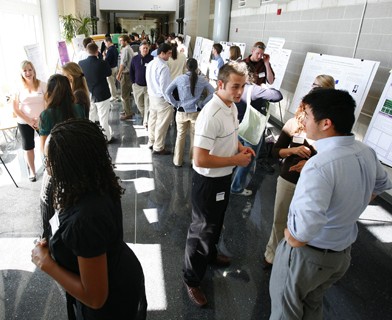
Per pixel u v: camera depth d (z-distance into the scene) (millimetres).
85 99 2641
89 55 4090
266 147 4055
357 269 2311
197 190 1711
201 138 1557
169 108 4047
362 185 1178
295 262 1297
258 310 1911
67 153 873
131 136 4922
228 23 8773
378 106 2852
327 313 1917
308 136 1278
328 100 1171
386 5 3191
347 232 1250
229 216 2900
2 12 4473
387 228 2820
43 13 6566
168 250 2414
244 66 1554
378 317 1910
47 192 1749
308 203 1104
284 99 5559
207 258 1872
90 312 1062
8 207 2861
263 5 6336
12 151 4117
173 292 2018
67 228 875
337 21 3994
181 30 14367
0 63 4355
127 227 2682
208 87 3494
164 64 3811
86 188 900
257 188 3449
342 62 3426
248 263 2305
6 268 2152
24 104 2982
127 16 20828
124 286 1054
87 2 12820
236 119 1733
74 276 964
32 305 1878
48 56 6809
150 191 3295
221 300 1974
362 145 1244
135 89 5168
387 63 3213
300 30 4918
